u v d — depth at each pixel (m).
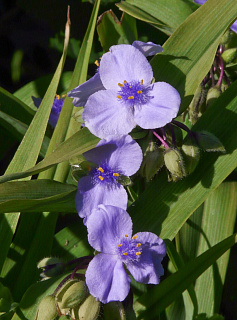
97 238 0.30
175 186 0.32
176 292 0.33
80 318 0.30
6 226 0.34
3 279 0.34
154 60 0.32
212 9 0.32
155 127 0.30
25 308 0.32
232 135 0.33
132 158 0.31
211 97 0.34
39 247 0.35
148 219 0.32
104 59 0.31
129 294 0.31
